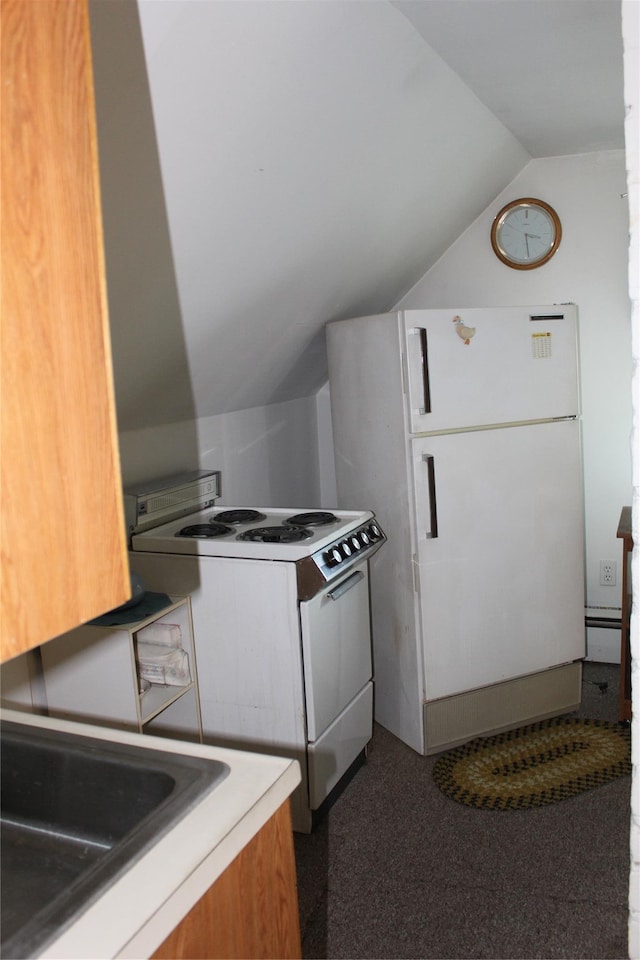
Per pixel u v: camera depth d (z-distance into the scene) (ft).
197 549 7.96
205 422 10.28
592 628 12.31
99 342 2.93
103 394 2.97
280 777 3.78
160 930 2.87
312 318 10.25
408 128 7.55
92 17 3.81
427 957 6.42
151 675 7.72
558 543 10.15
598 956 6.35
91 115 2.82
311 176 6.83
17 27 2.49
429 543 9.29
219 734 8.25
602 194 11.53
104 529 3.02
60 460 2.79
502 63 7.08
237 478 11.17
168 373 8.25
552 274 11.94
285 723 7.92
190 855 3.21
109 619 7.07
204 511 9.60
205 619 8.05
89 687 7.20
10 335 2.56
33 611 2.72
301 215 7.34
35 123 2.59
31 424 2.66
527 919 6.81
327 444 13.91
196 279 6.89
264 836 3.61
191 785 3.67
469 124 8.67
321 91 5.81
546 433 9.90
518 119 9.21
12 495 2.61
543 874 7.40
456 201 10.56
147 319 6.87
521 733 10.14
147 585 8.23
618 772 9.09
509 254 12.01
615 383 11.80
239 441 11.17
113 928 2.82
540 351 9.75
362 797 8.86
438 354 9.10
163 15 4.06
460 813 8.46
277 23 4.75
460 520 9.45
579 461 10.17
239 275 7.44
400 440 9.23
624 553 9.87
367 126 6.83
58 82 2.67
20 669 7.20
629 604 9.93
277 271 8.03
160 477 9.39
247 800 3.59
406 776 9.28
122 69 4.22
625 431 11.82
